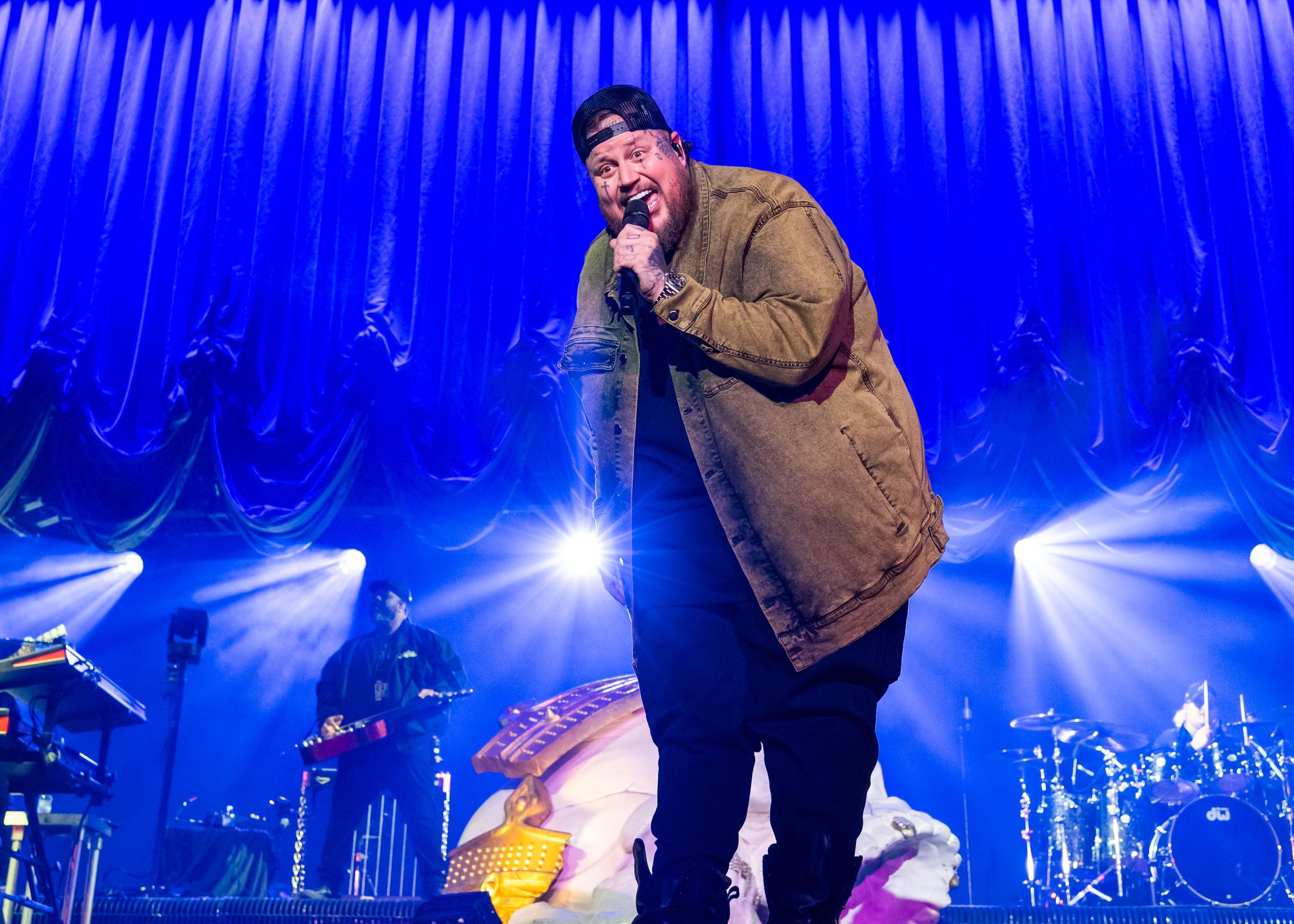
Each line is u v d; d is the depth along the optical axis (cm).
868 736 117
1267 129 776
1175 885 603
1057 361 721
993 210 767
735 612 120
